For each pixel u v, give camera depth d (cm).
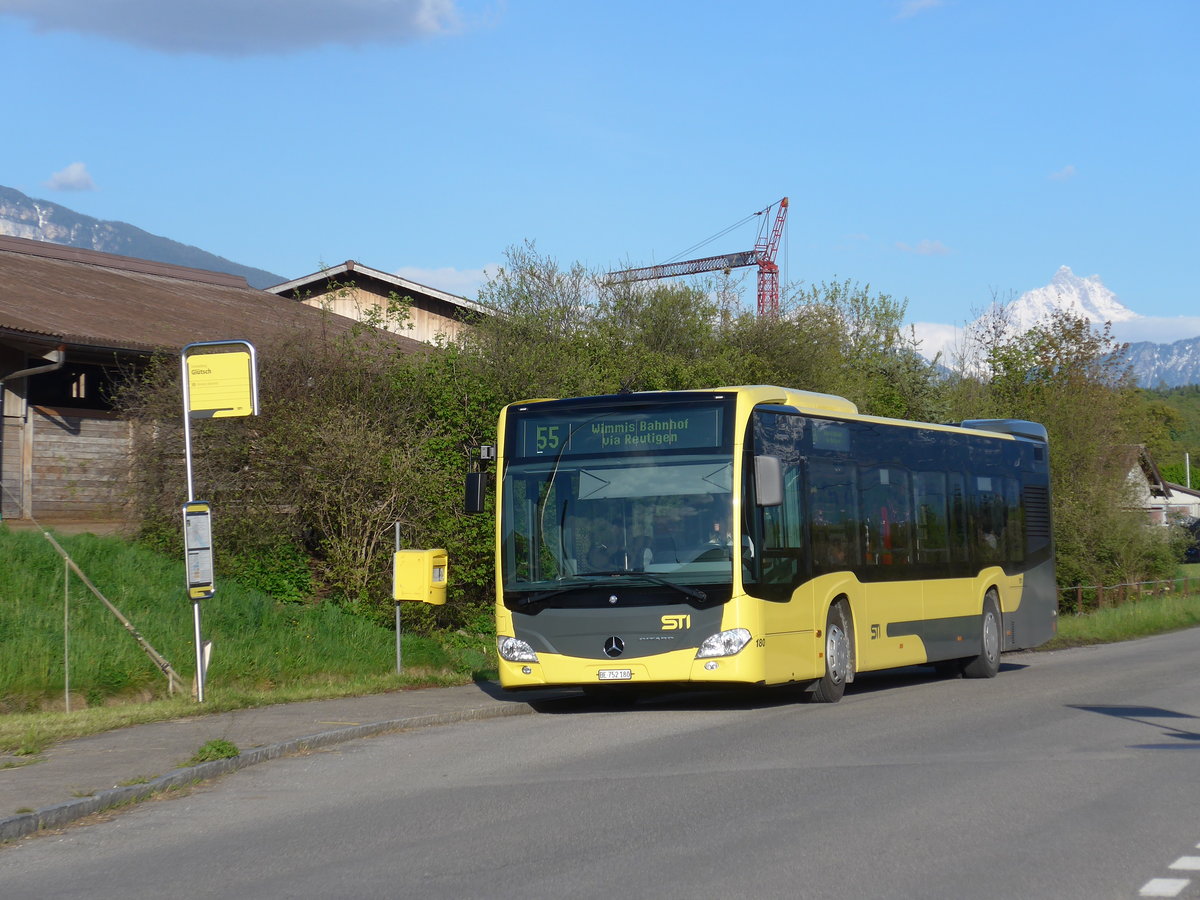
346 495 1966
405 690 1617
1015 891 632
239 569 1931
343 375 2077
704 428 1402
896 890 634
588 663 1375
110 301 2723
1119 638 3100
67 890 676
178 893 664
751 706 1507
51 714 1279
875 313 5628
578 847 740
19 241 3173
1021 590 2120
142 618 1644
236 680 1565
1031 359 4516
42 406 2202
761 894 629
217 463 1975
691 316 3988
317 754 1126
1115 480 4216
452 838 775
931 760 1038
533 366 2295
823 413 1574
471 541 2109
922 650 1769
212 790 959
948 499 1894
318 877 688
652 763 1055
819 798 877
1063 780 937
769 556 1405
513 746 1171
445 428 2142
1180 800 860
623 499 1401
